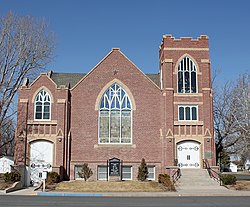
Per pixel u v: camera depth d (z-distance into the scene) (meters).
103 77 42.78
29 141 40.59
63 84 45.31
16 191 32.44
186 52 43.06
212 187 35.53
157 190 32.91
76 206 20.80
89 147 41.25
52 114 41.16
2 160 47.31
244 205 21.83
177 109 41.69
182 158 40.84
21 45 44.81
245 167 114.44
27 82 45.00
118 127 41.84
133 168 40.97
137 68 43.00
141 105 42.25
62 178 39.59
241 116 44.50
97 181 37.31
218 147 51.31
